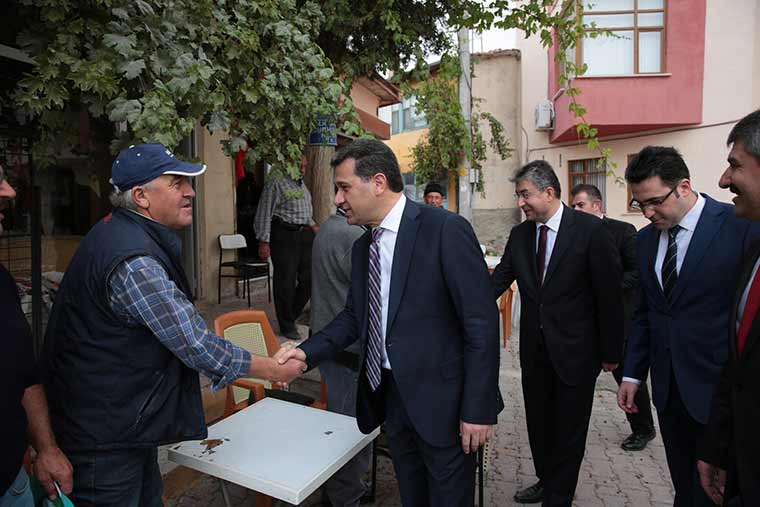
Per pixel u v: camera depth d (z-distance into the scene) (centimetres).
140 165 175
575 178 1421
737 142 153
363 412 211
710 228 214
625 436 408
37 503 174
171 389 177
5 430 148
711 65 1152
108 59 209
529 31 454
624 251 366
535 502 314
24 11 223
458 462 198
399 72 480
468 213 778
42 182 411
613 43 1200
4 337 150
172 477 314
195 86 233
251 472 184
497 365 190
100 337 168
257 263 655
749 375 155
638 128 1234
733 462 168
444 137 961
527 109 1538
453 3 448
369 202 194
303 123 301
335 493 261
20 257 377
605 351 271
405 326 193
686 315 220
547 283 274
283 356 207
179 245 185
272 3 277
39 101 206
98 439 168
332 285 283
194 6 237
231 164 684
